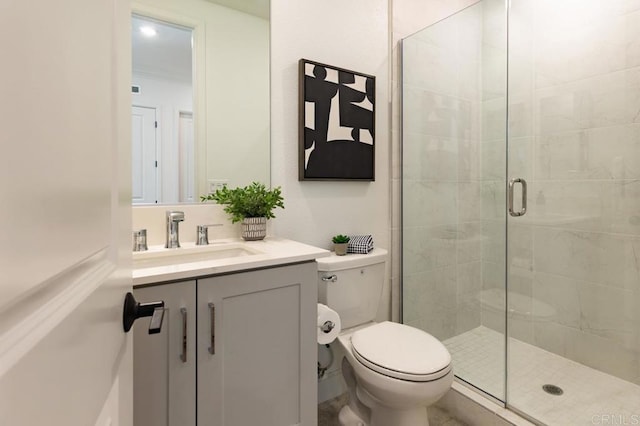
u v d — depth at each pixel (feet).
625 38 5.83
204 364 3.40
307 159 5.69
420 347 4.56
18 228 0.70
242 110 5.24
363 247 5.81
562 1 6.55
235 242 4.91
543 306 6.95
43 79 0.82
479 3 7.52
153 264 4.21
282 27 5.56
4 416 0.64
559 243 6.72
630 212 5.88
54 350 0.87
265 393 3.81
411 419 4.38
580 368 6.37
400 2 6.92
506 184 7.20
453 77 7.34
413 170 7.09
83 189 1.10
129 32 1.95
